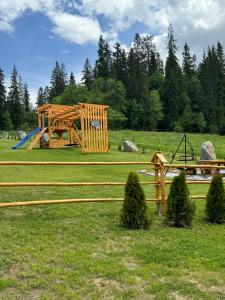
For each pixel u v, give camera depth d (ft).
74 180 45.29
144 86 257.75
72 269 16.75
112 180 46.60
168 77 270.26
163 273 16.56
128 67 294.87
